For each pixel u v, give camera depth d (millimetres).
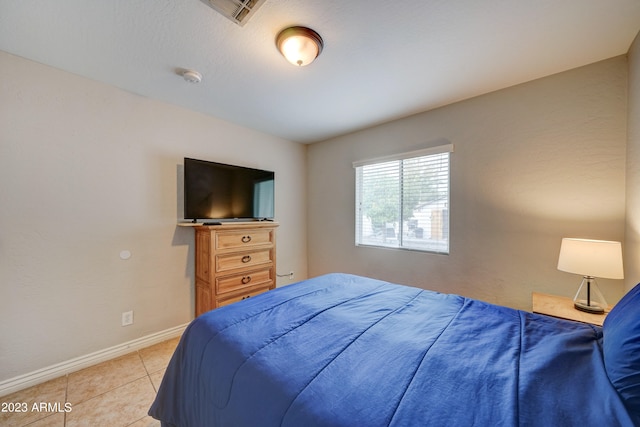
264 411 728
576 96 1766
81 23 1335
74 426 1337
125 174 2059
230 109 2461
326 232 3443
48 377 1707
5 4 1198
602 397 652
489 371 792
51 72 1729
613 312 945
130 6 1229
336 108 2438
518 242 1998
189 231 2447
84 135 1860
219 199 2498
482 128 2158
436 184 2475
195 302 2482
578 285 1771
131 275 2094
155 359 1977
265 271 2637
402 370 807
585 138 1735
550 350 904
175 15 1292
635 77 1475
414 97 2209
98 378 1739
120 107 2031
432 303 1430
